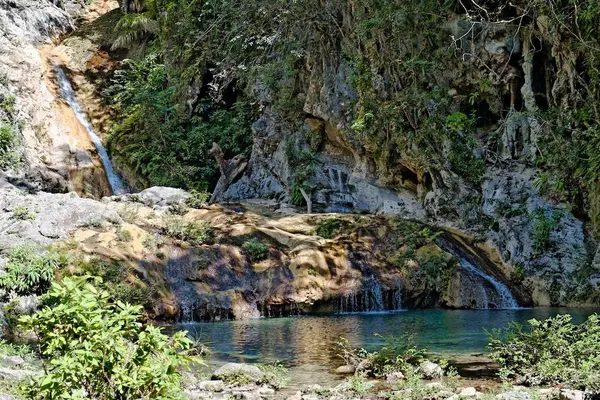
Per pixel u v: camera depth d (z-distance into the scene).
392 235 19.47
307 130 24.20
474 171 20.70
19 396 5.69
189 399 6.93
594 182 18.22
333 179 23.31
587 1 17.81
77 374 4.29
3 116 24.44
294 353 10.62
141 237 16.33
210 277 16.33
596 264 17.95
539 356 8.45
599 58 17.80
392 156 22.23
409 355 9.36
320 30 23.12
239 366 8.45
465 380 8.23
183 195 21.45
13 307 13.13
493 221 19.92
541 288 18.34
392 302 17.78
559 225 18.95
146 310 14.63
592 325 8.72
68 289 4.63
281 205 22.69
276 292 16.67
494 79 20.39
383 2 21.05
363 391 7.59
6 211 16.53
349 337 12.33
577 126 18.83
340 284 17.36
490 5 20.25
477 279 18.23
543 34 19.23
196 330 13.69
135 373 4.38
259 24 25.02
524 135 20.28
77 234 15.88
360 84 21.94
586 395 7.02
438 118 20.95
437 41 20.88
